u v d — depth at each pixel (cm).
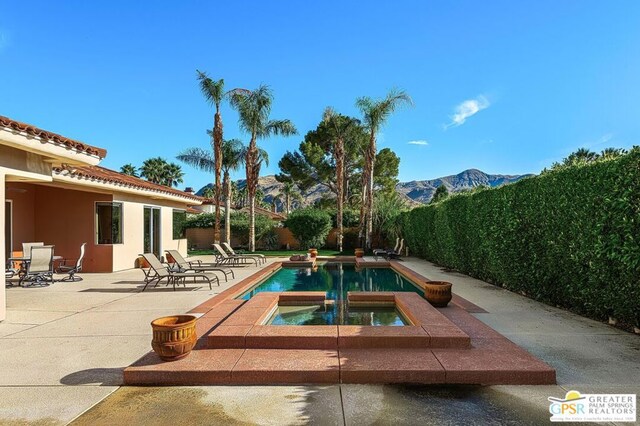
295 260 1838
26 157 751
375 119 2439
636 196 552
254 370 416
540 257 833
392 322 714
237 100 2353
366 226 2625
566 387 396
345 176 3806
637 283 556
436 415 340
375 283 1286
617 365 453
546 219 795
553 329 611
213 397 381
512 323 650
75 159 811
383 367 421
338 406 359
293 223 2714
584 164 682
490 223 1080
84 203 1430
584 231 669
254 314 637
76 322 667
